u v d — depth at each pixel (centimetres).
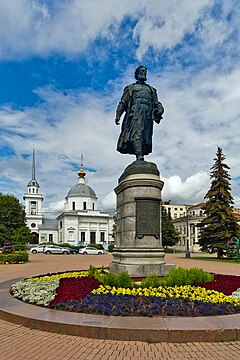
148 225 1106
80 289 841
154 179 1131
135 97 1252
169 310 638
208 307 657
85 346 532
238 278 1128
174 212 11938
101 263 2695
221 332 555
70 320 611
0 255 2719
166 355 495
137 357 487
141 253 1080
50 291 847
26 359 486
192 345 535
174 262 2872
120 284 855
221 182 3681
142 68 1271
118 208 1258
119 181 1255
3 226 4628
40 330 615
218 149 3778
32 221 8975
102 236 8588
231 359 482
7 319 677
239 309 664
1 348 532
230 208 3641
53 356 495
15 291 899
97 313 652
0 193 5856
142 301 694
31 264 2567
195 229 8106
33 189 9338
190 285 876
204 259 3478
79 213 8425
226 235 3491
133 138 1237
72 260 3234
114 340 558
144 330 554
